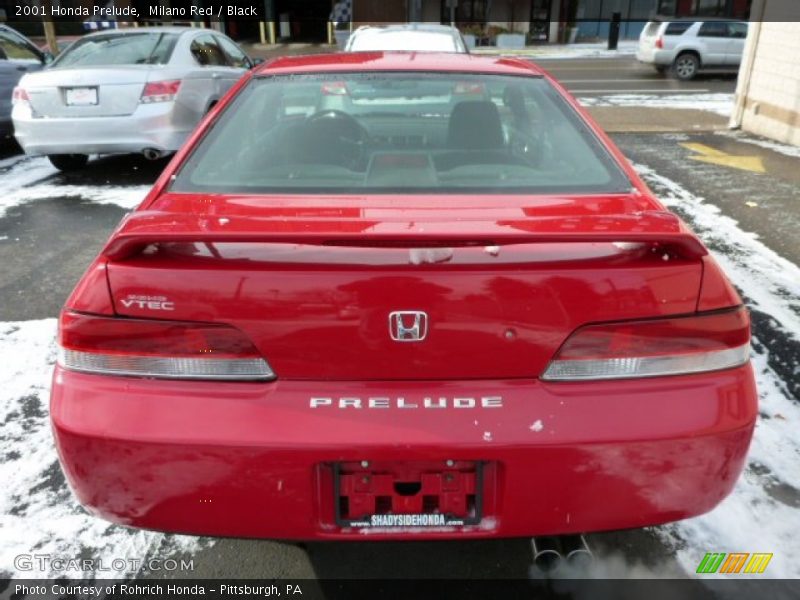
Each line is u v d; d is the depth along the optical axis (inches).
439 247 59.0
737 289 154.1
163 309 59.4
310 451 58.6
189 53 259.1
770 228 196.7
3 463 97.2
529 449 58.9
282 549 82.9
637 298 59.7
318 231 58.7
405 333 58.8
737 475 64.0
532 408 59.5
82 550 82.2
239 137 87.7
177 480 60.0
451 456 59.0
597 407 59.7
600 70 730.2
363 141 91.9
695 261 61.1
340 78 98.4
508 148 89.3
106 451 59.9
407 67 100.6
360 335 58.9
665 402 60.3
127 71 233.1
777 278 160.9
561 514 61.4
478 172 81.4
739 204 220.2
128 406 59.9
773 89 331.9
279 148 87.7
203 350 59.9
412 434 58.8
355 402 59.6
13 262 176.7
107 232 200.4
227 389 60.1
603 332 60.1
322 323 58.8
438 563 80.5
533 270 58.9
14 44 323.3
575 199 72.5
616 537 83.6
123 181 261.7
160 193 75.9
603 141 86.6
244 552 82.4
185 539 84.4
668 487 61.3
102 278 60.4
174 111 238.8
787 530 84.0
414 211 67.1
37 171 280.1
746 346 63.6
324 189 76.4
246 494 60.2
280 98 96.0
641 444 59.3
